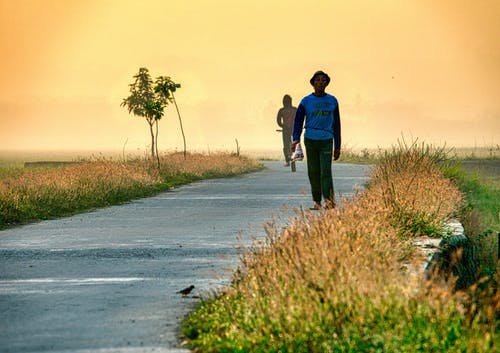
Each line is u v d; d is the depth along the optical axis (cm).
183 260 2531
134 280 2222
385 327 1410
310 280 1611
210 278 2233
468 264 2738
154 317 1798
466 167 8700
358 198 3041
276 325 1512
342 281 1574
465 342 1352
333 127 3588
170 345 1580
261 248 2131
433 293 1473
